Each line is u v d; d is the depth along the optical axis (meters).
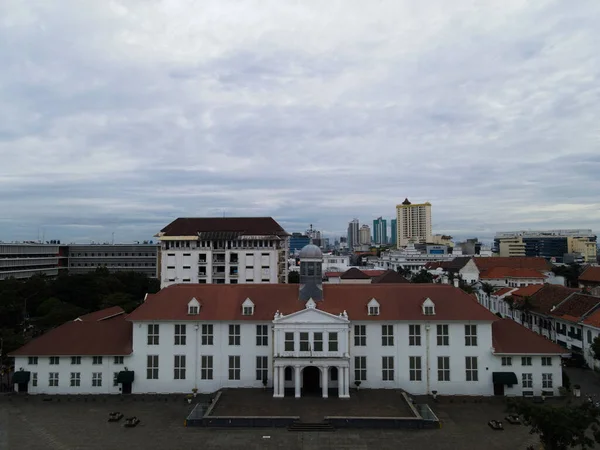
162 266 151.25
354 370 75.75
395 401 69.19
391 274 152.62
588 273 172.12
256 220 157.62
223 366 76.19
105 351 76.25
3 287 131.50
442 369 75.25
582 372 86.88
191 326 76.62
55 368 76.44
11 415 66.44
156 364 76.38
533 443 56.22
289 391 73.88
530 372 74.50
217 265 151.62
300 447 55.75
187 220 158.50
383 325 76.00
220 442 57.12
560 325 101.94
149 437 58.59
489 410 68.12
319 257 80.00
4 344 85.62
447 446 55.75
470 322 74.94
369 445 56.22
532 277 180.00
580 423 43.97
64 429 61.16
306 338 72.44
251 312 77.00
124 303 128.12
